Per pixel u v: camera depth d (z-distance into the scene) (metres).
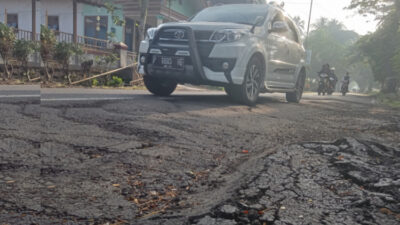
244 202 1.54
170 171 1.95
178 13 21.11
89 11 18.80
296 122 4.08
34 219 1.30
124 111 3.66
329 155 2.39
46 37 8.70
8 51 8.16
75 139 2.41
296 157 2.32
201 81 4.89
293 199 1.58
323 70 16.64
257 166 2.10
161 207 1.48
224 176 1.93
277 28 5.59
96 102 4.17
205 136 2.87
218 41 4.71
